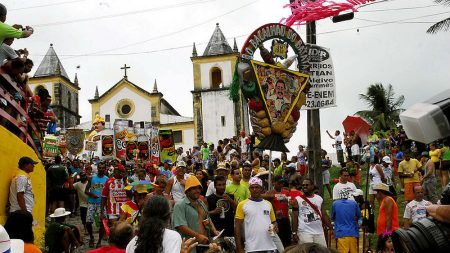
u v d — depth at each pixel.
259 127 11.08
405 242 2.56
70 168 19.33
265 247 7.90
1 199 8.45
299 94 11.47
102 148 28.23
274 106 11.16
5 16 9.33
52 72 58.66
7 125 9.75
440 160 17.00
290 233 9.59
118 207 11.65
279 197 9.76
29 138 11.06
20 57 9.44
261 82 11.03
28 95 10.88
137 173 10.65
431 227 2.55
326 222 10.27
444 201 2.91
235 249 8.27
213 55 54.16
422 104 2.42
